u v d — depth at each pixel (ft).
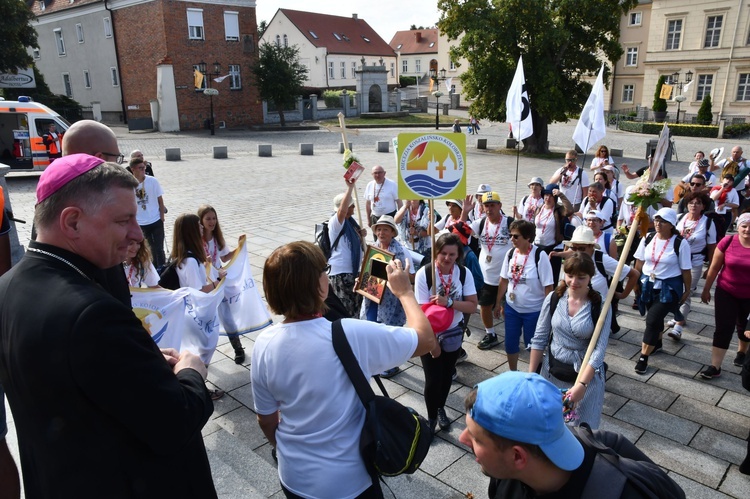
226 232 38.24
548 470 5.35
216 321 16.47
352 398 6.95
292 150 90.22
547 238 23.30
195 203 48.42
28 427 5.16
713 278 18.07
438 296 14.35
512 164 80.28
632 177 35.45
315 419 6.88
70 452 5.04
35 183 56.59
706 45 135.64
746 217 17.16
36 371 4.83
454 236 14.88
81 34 136.98
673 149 81.35
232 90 127.54
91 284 5.25
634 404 16.72
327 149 92.07
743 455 14.21
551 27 81.87
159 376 5.16
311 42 208.44
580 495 5.37
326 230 18.79
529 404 5.19
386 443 6.70
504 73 86.48
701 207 24.40
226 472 11.93
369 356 7.06
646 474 5.55
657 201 11.30
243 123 130.72
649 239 21.61
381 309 16.66
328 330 7.02
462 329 14.93
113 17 125.18
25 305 4.99
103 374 4.76
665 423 15.70
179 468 5.73
